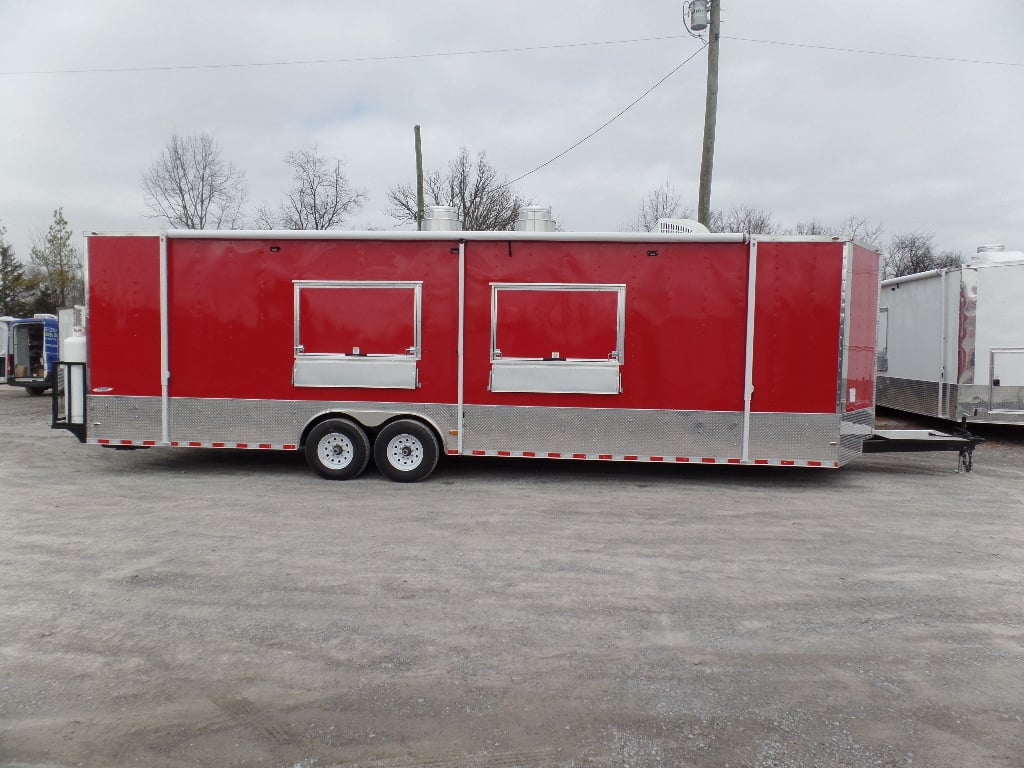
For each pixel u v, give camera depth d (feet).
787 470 30.86
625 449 27.22
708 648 13.28
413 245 27.53
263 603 15.33
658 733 10.49
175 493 25.72
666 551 19.13
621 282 26.94
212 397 28.43
